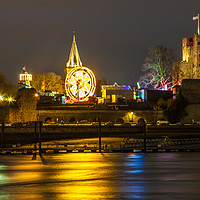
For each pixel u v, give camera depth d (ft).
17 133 283.79
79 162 197.47
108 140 281.54
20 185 141.18
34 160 206.08
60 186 138.92
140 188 135.23
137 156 219.00
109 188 135.23
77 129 294.25
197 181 147.95
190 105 365.20
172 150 240.32
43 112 364.79
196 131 303.68
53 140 290.35
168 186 138.41
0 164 192.13
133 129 298.76
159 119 376.48
